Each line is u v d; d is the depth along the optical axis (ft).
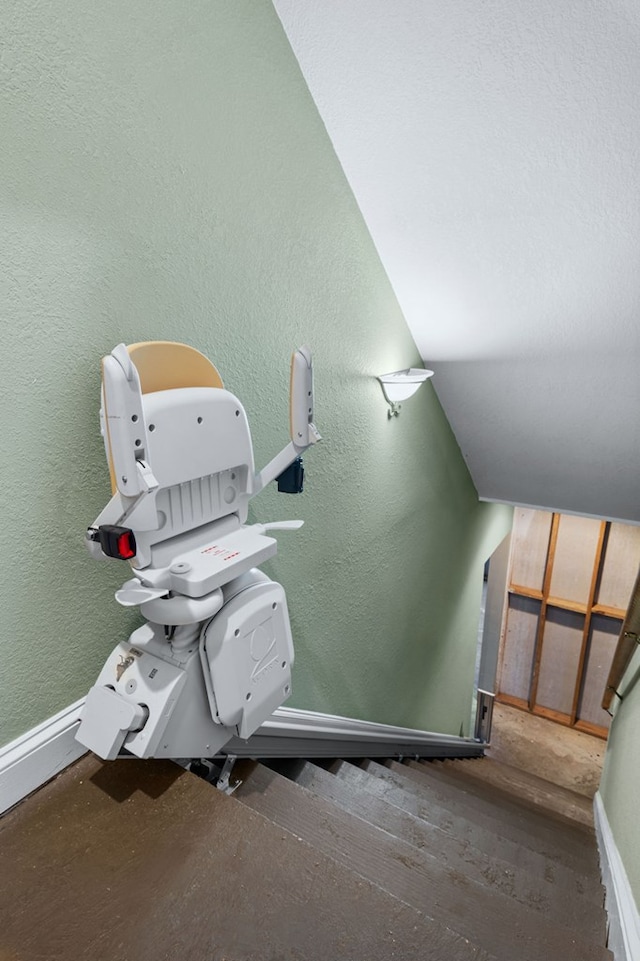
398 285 7.15
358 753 8.54
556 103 4.69
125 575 4.33
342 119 5.32
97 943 3.11
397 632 9.41
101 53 3.36
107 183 3.57
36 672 3.89
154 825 3.87
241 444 3.99
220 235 4.50
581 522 16.46
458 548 11.62
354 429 6.98
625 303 6.34
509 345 7.61
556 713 18.51
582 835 8.02
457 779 10.05
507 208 5.72
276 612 4.33
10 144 3.02
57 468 3.69
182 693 3.85
